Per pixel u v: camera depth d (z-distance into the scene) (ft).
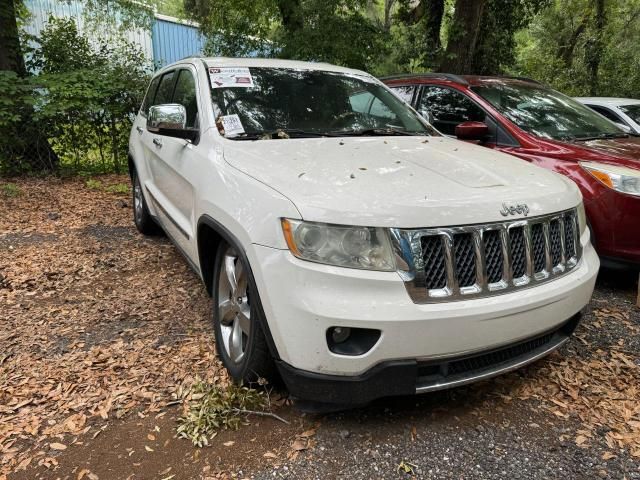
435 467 7.45
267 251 7.58
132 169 18.80
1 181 27.99
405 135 12.29
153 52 61.26
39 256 16.44
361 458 7.58
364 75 14.30
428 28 40.57
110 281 14.38
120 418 8.48
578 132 16.40
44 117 28.66
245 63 12.90
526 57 58.03
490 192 8.16
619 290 14.10
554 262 8.75
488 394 9.30
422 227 7.26
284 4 36.29
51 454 7.65
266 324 7.75
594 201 13.33
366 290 7.05
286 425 8.26
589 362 10.46
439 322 7.13
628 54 52.21
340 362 7.20
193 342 10.89
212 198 9.37
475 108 16.96
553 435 8.21
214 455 7.62
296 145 10.15
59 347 10.73
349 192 7.63
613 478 7.33
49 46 32.55
